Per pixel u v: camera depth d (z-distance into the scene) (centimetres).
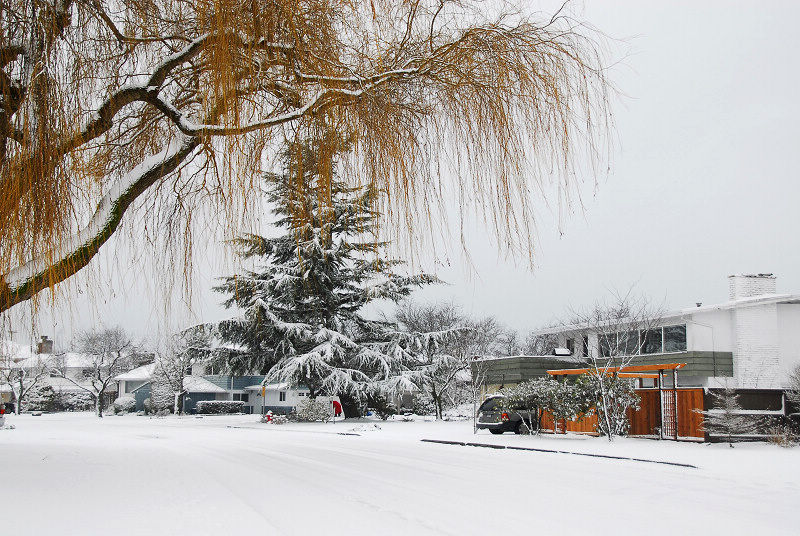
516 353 5356
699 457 1385
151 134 941
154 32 830
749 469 1170
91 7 726
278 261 3428
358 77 819
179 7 831
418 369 3525
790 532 633
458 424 3045
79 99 700
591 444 1730
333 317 3434
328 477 986
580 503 770
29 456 1201
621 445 1698
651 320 2912
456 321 4647
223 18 721
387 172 813
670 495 852
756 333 2936
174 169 845
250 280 2486
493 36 802
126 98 772
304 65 792
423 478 987
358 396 3275
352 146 814
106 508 648
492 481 959
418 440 1992
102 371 6525
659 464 1251
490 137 796
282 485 880
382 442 1886
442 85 820
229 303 2636
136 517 607
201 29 780
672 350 3234
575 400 1978
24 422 3988
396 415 4353
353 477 990
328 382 3259
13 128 652
